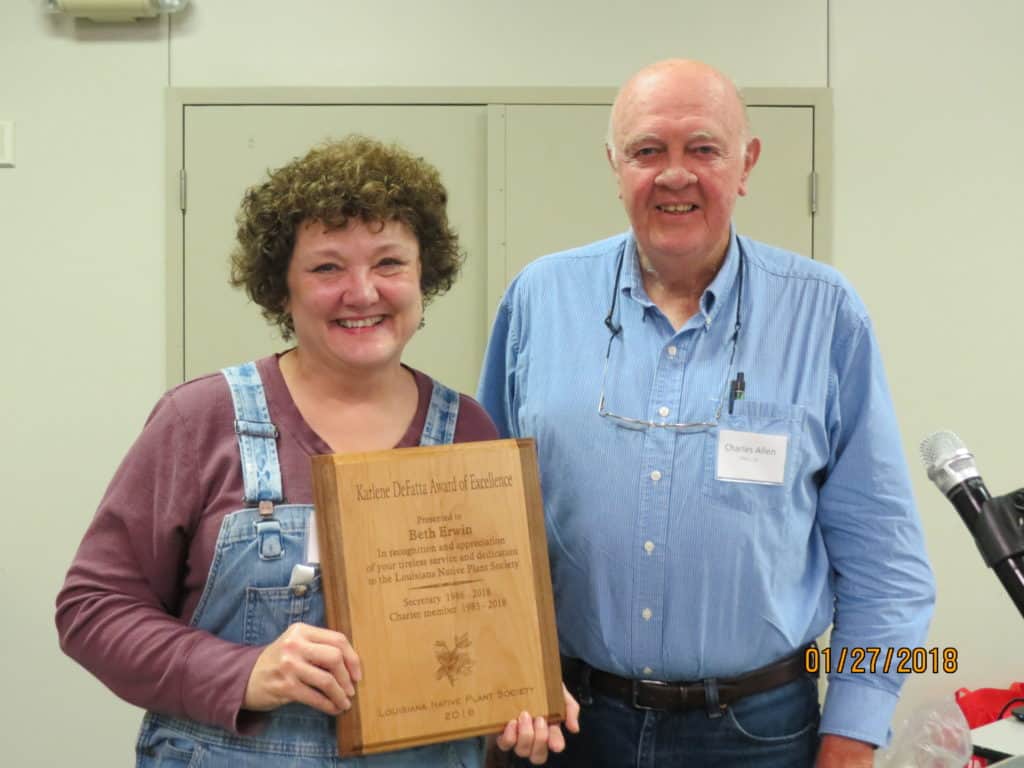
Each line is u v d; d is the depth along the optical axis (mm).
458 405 1428
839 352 1688
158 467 1276
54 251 2885
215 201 2854
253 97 2844
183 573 1301
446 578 1267
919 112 2891
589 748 1675
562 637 1687
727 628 1597
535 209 2861
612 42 2867
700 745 1618
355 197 1248
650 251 1650
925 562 1687
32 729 2885
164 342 2885
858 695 1640
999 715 2715
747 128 1678
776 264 1730
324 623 1249
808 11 2873
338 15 2865
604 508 1624
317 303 1279
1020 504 1021
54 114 2873
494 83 2869
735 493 1594
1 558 2889
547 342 1761
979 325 2904
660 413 1636
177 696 1201
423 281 1403
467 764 1322
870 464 1660
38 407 2896
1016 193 2898
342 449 1321
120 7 2781
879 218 2895
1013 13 2883
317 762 1224
